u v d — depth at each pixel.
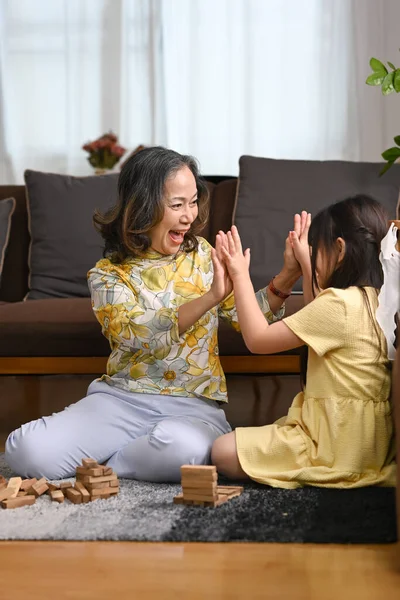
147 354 2.39
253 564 1.60
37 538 1.77
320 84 4.98
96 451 2.36
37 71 5.21
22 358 3.05
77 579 1.55
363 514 1.85
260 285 3.36
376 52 4.94
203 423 2.33
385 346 2.12
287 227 3.45
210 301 2.25
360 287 2.16
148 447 2.25
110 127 5.17
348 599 1.44
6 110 5.22
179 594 1.47
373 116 4.95
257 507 1.92
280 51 5.00
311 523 1.79
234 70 5.04
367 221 2.19
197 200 2.50
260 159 3.61
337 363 2.12
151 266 2.44
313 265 2.24
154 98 5.11
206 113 5.07
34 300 3.35
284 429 2.17
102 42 5.16
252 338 2.17
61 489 2.10
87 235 3.62
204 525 1.79
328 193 3.48
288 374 2.96
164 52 5.10
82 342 3.02
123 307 2.35
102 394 2.43
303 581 1.52
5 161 5.23
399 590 1.47
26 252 3.76
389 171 3.53
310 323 2.13
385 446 2.10
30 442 2.32
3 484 2.12
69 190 3.69
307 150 5.01
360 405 2.09
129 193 2.38
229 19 5.03
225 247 2.24
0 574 1.58
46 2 5.20
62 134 5.20
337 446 2.09
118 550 1.69
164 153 2.40
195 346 2.40
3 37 5.23
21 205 3.83
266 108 5.03
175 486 2.20
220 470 2.19
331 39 4.97
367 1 4.94
